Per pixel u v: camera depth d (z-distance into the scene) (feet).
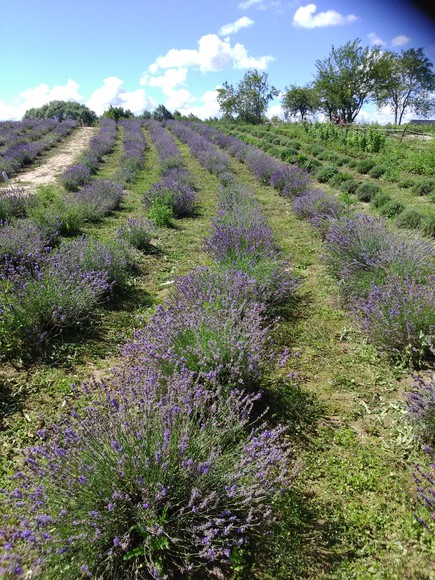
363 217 20.20
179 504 7.38
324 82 128.98
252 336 11.53
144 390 8.79
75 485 7.20
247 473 7.89
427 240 17.92
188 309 13.51
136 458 7.38
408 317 12.57
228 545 6.83
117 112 149.59
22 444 10.08
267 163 47.29
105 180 42.93
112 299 18.17
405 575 7.00
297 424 10.56
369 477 8.91
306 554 7.41
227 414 9.41
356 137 65.41
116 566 6.87
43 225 25.64
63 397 11.76
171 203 33.24
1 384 12.25
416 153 52.34
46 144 73.77
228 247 19.77
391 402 11.18
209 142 73.56
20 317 13.96
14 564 6.33
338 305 16.71
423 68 135.13
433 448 9.53
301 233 27.04
